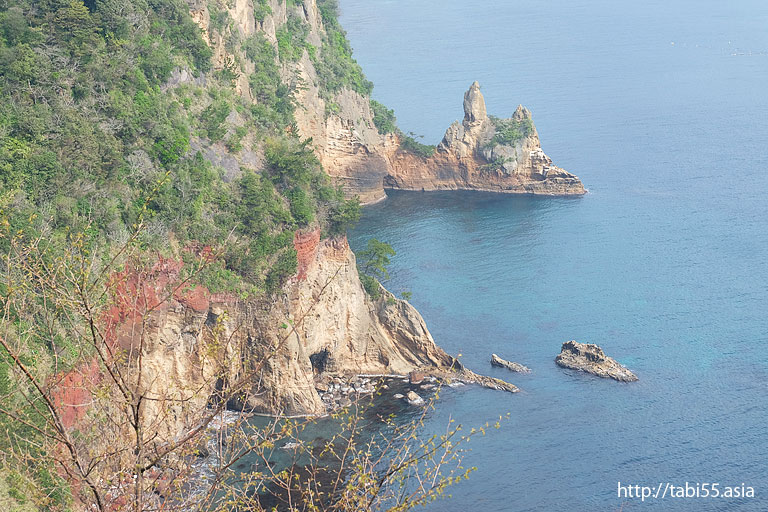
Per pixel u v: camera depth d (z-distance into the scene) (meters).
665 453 107.50
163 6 122.44
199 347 106.06
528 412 115.69
